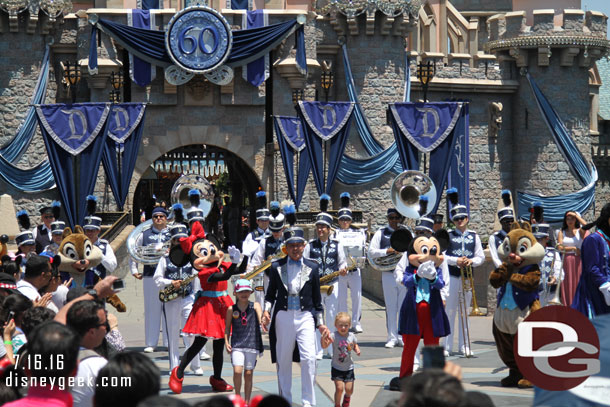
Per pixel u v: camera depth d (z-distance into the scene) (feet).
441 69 147.54
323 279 57.62
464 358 55.77
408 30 137.08
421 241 44.70
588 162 151.64
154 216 59.77
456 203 64.23
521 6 151.33
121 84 122.93
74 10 137.80
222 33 123.54
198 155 141.38
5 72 126.62
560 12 149.07
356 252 67.56
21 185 126.31
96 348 31.68
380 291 89.15
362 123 134.41
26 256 57.00
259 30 124.26
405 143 92.17
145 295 60.54
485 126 151.23
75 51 130.62
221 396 20.04
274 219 59.77
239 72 128.26
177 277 51.67
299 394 45.27
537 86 149.48
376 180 134.62
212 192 60.90
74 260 48.44
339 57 136.05
